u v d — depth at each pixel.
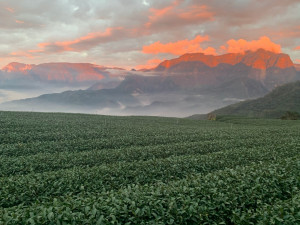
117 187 14.54
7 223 7.71
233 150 25.00
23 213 8.33
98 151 26.02
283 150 24.72
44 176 15.66
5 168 19.84
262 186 11.45
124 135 43.16
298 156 19.11
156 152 26.08
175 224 8.40
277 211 8.59
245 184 11.39
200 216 8.65
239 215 9.16
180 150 27.72
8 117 59.59
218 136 41.59
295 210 8.62
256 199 10.63
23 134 39.28
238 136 41.69
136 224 8.26
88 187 13.80
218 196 10.07
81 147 31.25
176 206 8.86
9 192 12.93
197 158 20.69
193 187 11.38
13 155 26.95
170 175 16.81
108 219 8.20
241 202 10.22
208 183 11.36
